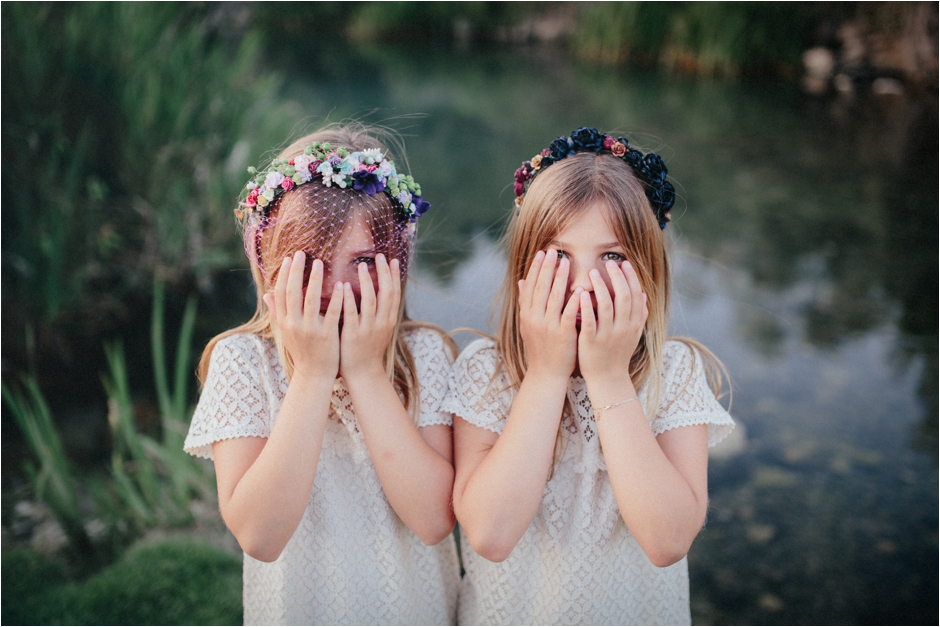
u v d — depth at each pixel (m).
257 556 1.26
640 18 9.92
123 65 4.11
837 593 2.48
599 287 1.24
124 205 4.00
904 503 2.86
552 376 1.29
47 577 2.50
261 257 1.36
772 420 3.36
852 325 4.17
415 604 1.46
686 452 1.36
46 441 2.79
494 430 1.39
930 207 5.65
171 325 3.80
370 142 1.46
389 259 1.32
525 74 9.67
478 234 4.96
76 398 3.30
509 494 1.25
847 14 9.09
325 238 1.24
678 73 9.79
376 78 8.94
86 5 3.97
